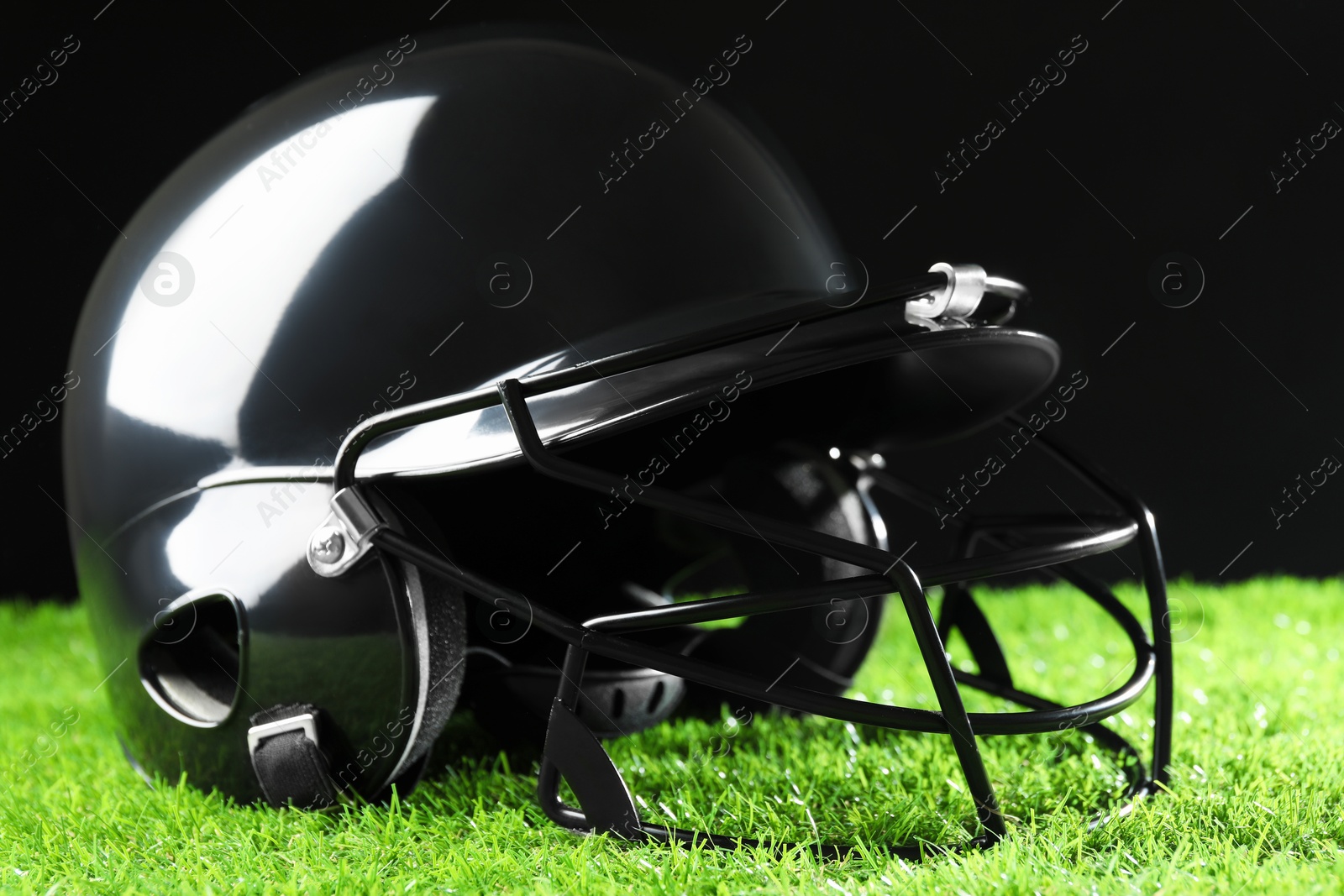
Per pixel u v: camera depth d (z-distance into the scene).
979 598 2.39
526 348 0.93
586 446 1.15
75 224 3.20
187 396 1.00
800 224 1.10
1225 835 0.90
